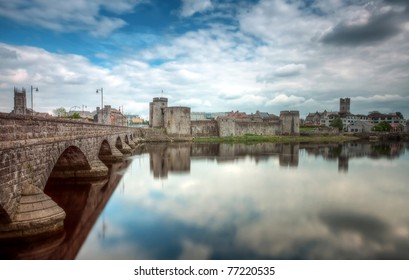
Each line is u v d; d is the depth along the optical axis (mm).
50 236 15828
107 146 45438
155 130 102938
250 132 122250
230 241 16984
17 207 14984
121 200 25016
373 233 18703
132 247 15961
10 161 14062
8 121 13867
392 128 162250
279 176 37156
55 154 20172
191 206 23547
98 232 17938
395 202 25531
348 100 191625
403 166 45719
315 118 190875
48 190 27953
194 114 169625
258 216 21375
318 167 44531
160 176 36562
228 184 32094
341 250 16188
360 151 69750
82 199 25109
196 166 45281
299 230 18891
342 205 24469
